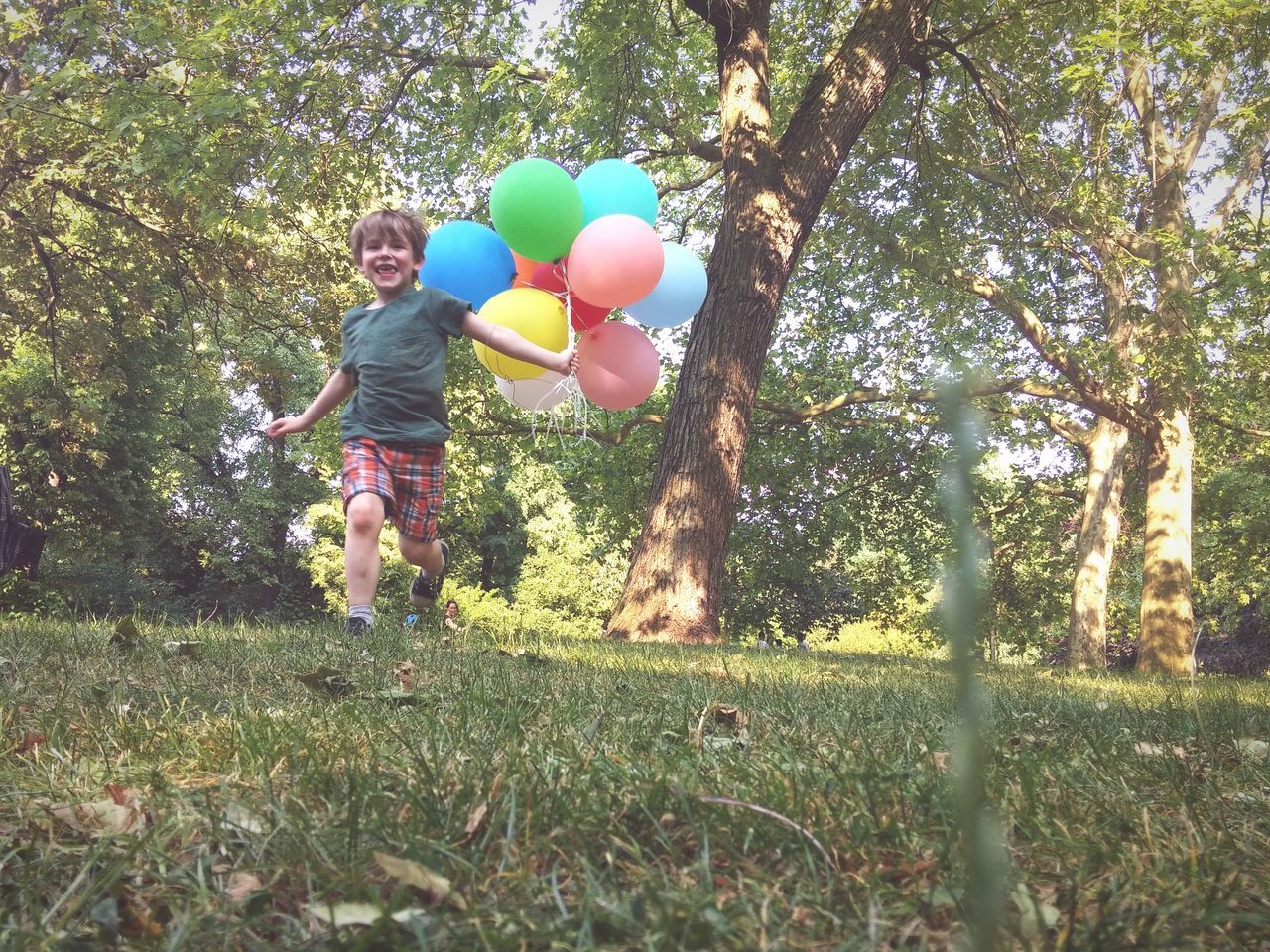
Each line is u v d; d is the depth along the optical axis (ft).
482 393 49.85
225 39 35.35
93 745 6.08
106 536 74.90
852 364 60.90
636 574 29.81
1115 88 49.19
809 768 5.69
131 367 72.49
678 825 4.60
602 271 14.93
